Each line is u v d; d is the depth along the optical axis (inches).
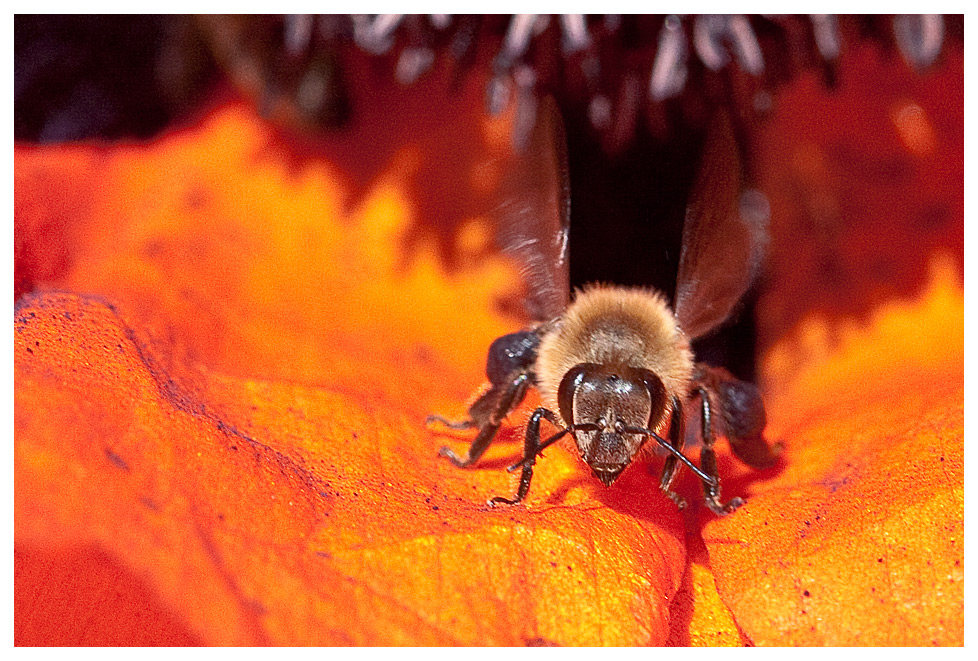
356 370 4.7
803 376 4.9
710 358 4.8
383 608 3.9
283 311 4.9
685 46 4.5
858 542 4.1
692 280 4.5
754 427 4.4
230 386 4.4
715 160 4.5
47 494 3.8
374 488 4.2
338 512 4.1
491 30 4.6
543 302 4.5
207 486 4.0
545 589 4.0
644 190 4.7
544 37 4.6
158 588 3.8
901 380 4.7
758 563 4.1
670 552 4.2
